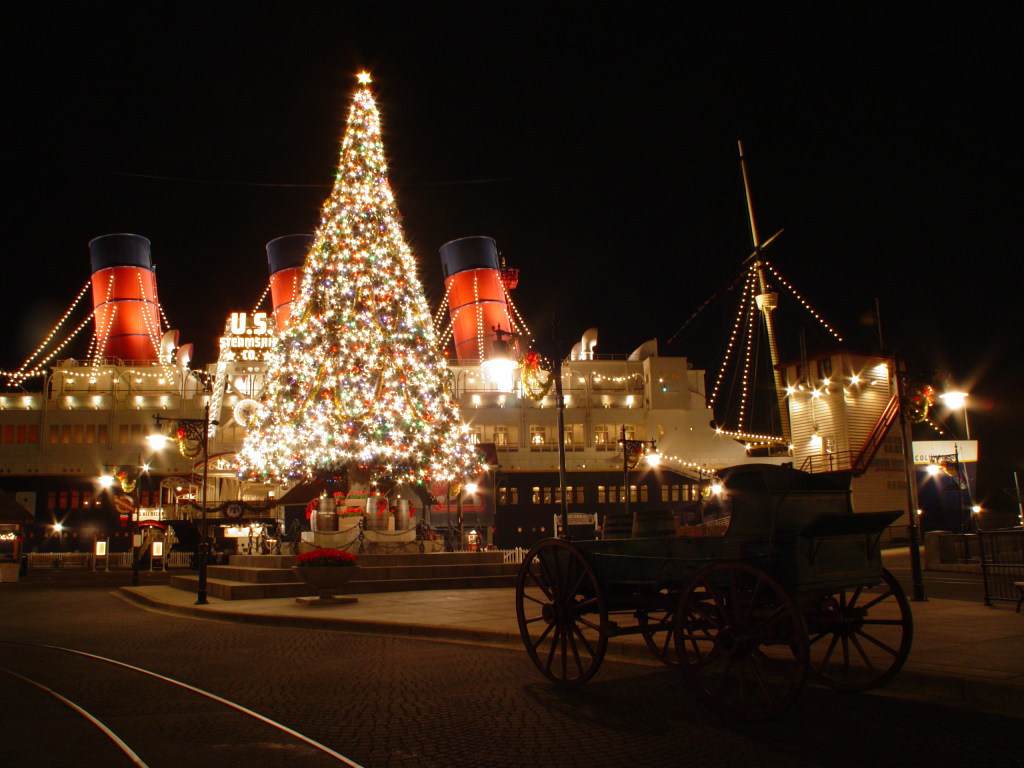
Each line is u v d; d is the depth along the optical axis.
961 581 22.39
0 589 32.50
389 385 28.59
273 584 24.30
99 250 59.75
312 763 6.91
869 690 9.12
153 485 55.34
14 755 7.26
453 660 12.21
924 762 6.64
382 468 29.42
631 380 60.69
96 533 54.00
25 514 40.44
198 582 25.19
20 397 58.34
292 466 29.02
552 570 10.23
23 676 11.37
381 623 16.17
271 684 10.53
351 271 28.58
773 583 7.71
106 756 7.21
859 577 8.83
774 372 54.00
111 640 15.56
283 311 51.28
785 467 8.74
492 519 53.38
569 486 57.00
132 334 58.81
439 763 6.88
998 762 6.61
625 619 15.66
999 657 9.93
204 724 8.34
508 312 60.19
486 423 57.47
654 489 57.66
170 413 56.72
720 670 10.66
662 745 7.27
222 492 53.88
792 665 9.80
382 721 8.35
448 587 25.89
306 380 28.45
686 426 59.31
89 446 56.09
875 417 49.53
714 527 27.70
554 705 8.90
